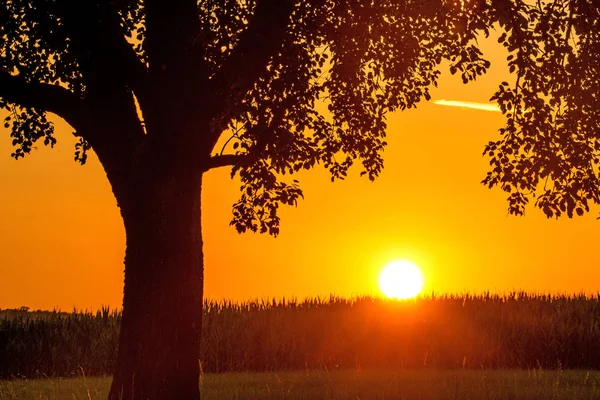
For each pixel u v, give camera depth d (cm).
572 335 5503
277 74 3247
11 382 4619
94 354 5491
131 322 3222
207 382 4353
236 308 6297
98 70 3262
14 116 4031
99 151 3325
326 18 3384
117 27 3281
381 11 3422
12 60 3809
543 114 3459
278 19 3112
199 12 3288
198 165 3262
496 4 3250
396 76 3838
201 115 3216
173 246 3222
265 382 4250
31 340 5634
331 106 3925
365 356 5525
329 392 3694
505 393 3616
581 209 3475
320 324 5850
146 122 3262
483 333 5584
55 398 3744
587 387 3888
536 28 3362
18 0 3309
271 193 3212
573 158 3450
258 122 3112
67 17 3178
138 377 3180
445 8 3356
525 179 3547
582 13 3322
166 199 3216
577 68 3381
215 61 3209
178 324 3219
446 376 4475
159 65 3247
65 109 3341
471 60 3491
